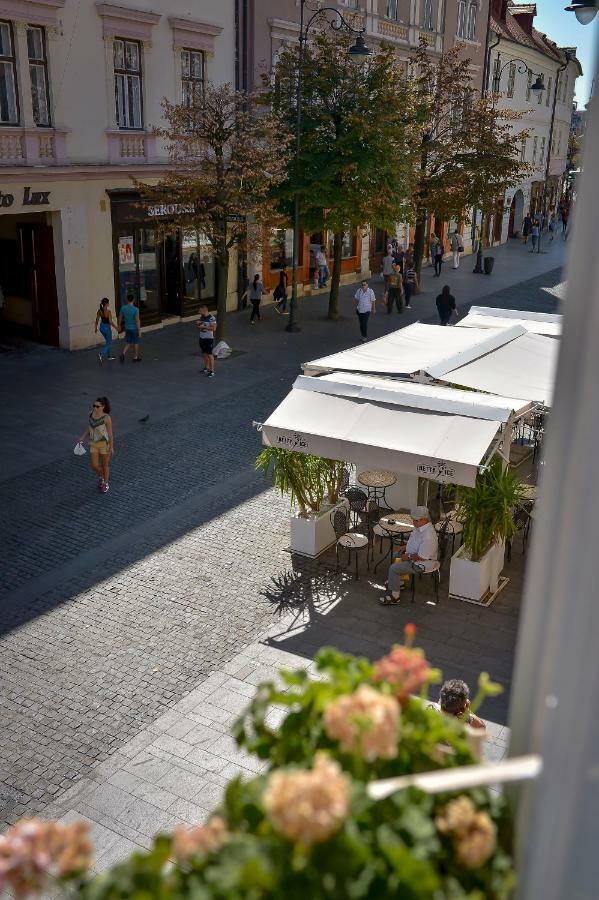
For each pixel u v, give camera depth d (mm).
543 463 1995
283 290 27891
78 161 21234
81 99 20953
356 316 28250
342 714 2082
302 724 2326
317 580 11227
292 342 24234
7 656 9414
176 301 25688
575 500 1816
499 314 16656
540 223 51438
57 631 9914
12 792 7512
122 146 22312
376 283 34750
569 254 1879
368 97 24094
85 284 22312
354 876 1863
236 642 9797
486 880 2113
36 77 19984
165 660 9422
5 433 16344
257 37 25891
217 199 21625
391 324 27234
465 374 12141
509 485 10719
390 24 32906
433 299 31812
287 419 10758
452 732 2373
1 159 19547
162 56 22875
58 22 19938
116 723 8406
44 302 22438
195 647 9672
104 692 8859
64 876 2031
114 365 21219
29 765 7832
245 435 16500
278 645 9750
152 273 24578
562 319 1903
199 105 21188
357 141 23531
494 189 30422
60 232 21375
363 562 11758
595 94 1852
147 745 8125
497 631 10125
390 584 10586
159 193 22000
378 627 10180
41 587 10867
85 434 13578
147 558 11680
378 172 23562
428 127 29500
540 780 1870
